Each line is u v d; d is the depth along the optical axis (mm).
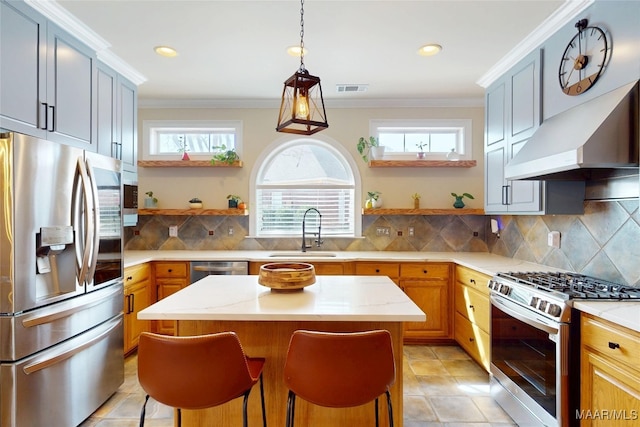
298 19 2346
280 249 4160
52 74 2203
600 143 1734
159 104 4121
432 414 2307
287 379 1421
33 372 1834
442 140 4199
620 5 1795
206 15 2299
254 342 1825
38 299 1874
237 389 1399
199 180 4184
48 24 2170
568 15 2162
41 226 1871
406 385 2703
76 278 2092
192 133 4246
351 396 1359
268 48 2770
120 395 2551
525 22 2355
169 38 2607
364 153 4117
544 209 2404
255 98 4020
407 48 2760
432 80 3432
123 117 3135
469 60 2965
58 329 1985
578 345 1708
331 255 3736
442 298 3484
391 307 1634
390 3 2168
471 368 3002
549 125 2254
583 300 1719
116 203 2527
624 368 1437
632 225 2043
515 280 2246
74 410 2102
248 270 3586
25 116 2000
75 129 2424
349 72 3240
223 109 4160
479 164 4074
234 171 4172
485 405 2418
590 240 2373
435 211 3885
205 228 4180
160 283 3576
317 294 1897
